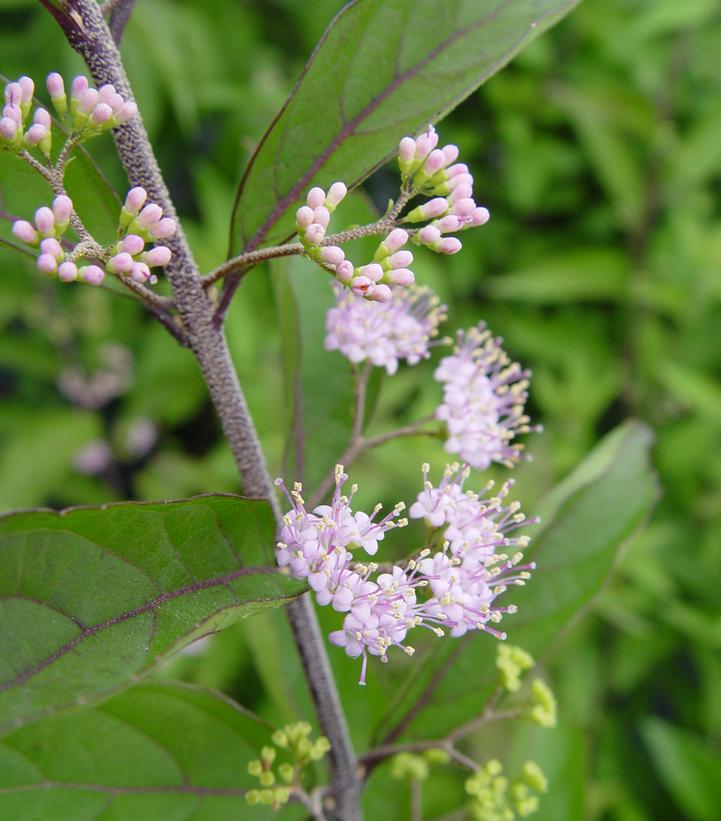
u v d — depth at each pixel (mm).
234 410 204
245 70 587
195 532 179
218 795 224
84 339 616
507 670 234
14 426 584
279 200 201
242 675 501
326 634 270
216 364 202
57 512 165
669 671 568
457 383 226
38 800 214
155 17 490
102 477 649
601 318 612
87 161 197
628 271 577
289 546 188
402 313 231
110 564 172
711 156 565
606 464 256
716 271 552
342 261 184
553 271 567
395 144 199
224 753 225
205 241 531
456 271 582
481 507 204
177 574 178
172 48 483
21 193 199
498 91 582
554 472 494
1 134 174
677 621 512
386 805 277
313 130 199
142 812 219
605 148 571
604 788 442
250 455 206
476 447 223
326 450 235
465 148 596
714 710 518
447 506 200
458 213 191
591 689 514
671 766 410
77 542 169
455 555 197
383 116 199
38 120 180
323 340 240
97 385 627
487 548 200
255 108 548
